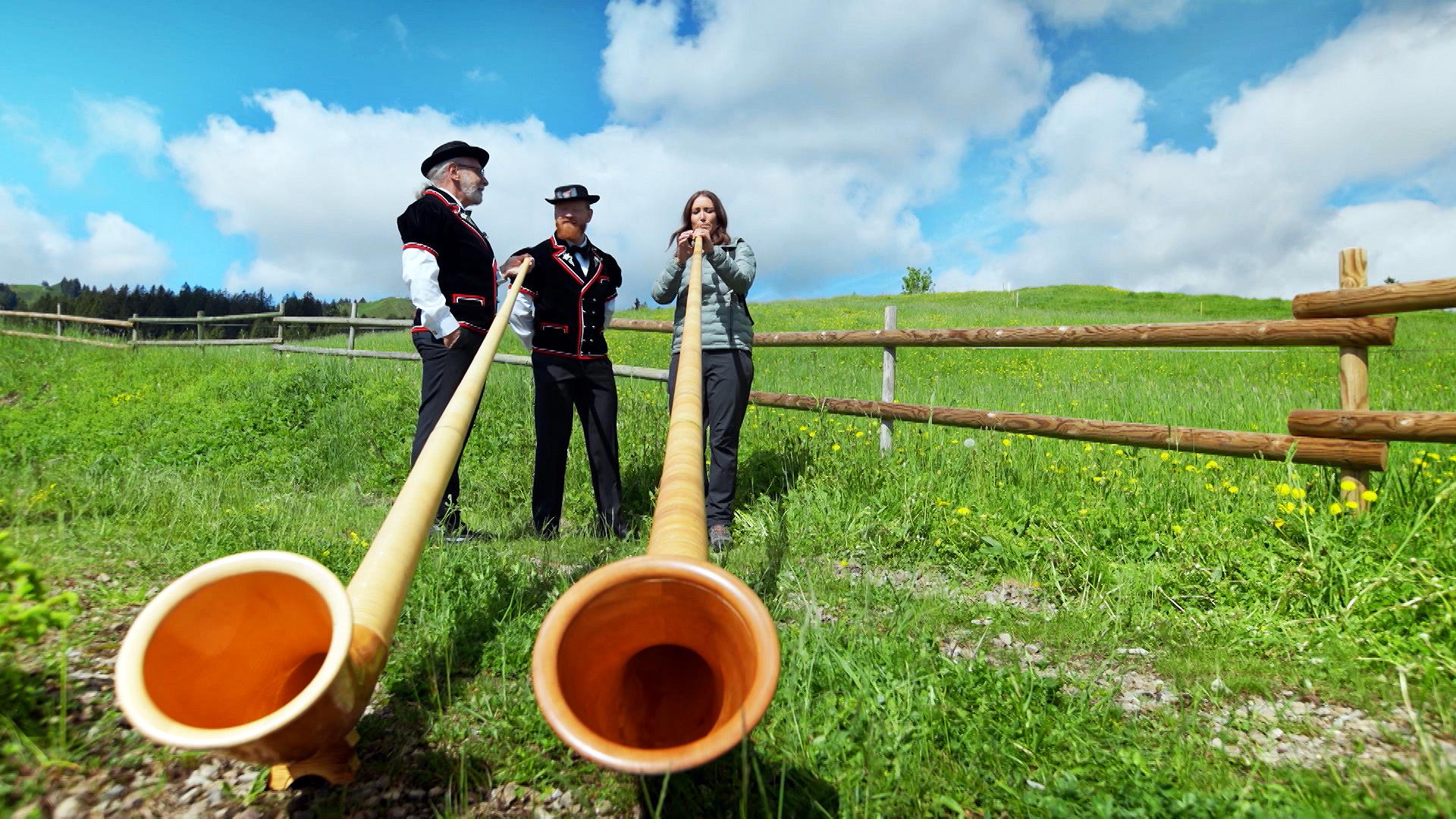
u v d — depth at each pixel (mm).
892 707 2059
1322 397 7625
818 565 3662
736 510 4617
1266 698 2352
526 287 4246
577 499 5168
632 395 7703
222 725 1359
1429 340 20391
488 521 4730
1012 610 3084
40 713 1779
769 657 1036
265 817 1610
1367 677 2395
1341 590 2846
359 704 1464
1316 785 1786
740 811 1617
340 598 1320
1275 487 3824
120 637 2273
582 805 1733
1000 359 16781
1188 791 1782
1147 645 2775
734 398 4172
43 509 3934
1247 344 3812
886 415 5383
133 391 9672
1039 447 5141
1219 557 3191
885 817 1733
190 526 3852
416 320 4203
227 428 6992
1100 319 29172
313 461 6117
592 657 1204
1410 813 1671
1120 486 4191
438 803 1724
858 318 30062
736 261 4164
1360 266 3533
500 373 9273
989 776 1875
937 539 3840
